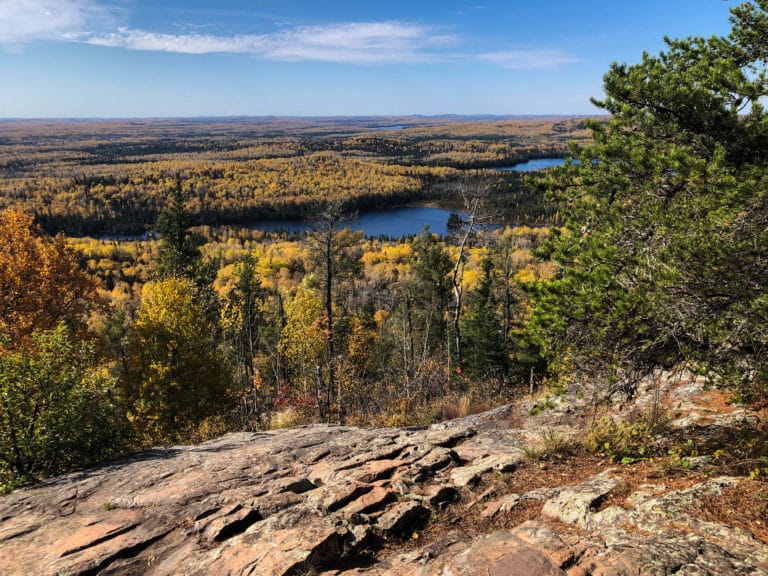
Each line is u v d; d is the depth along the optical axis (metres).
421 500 5.65
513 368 26.91
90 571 4.52
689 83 6.56
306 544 4.41
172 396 19.81
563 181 7.81
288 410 17.95
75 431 8.62
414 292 35.00
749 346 5.13
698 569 3.39
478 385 15.99
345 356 29.69
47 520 5.74
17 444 8.21
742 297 4.96
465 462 7.26
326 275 22.83
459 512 5.45
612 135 7.04
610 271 5.80
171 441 18.83
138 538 5.04
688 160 5.84
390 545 4.79
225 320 32.25
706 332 5.20
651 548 3.71
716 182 5.43
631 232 6.07
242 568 4.21
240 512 5.36
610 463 6.28
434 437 8.37
